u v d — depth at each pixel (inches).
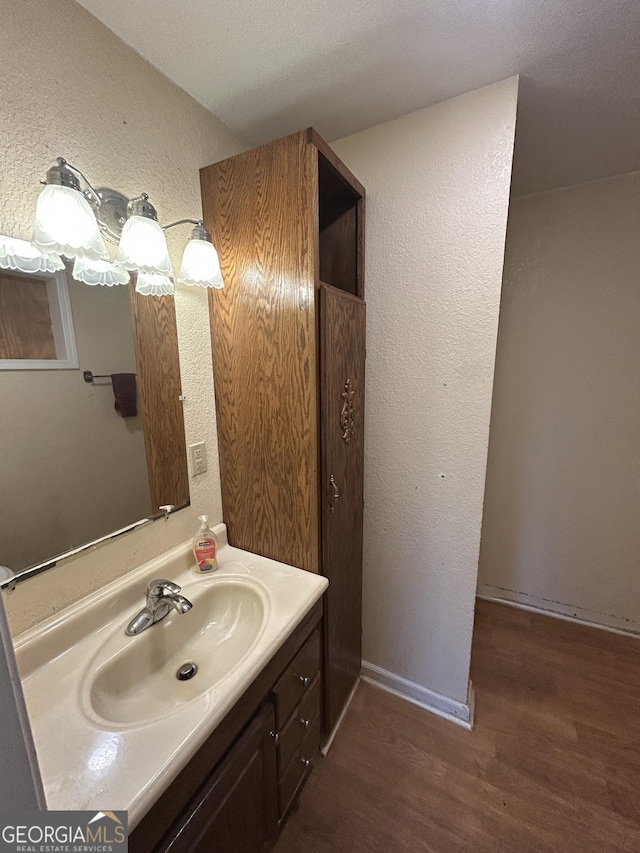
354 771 49.7
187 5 31.9
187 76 40.0
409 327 51.5
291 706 39.3
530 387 76.7
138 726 26.0
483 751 52.2
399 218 49.6
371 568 60.9
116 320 37.2
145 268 33.8
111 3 31.7
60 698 28.3
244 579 44.2
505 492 82.5
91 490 36.1
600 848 41.4
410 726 56.1
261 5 32.0
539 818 44.3
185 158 42.8
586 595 78.5
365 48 36.8
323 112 46.4
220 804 29.1
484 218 45.0
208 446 49.3
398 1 31.9
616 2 31.7
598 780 48.3
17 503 30.5
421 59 38.3
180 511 45.9
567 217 69.2
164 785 22.7
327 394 43.3
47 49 29.8
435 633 57.7
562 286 71.3
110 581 38.2
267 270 42.1
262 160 40.2
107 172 35.0
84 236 28.5
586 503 75.7
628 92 43.6
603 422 72.0
